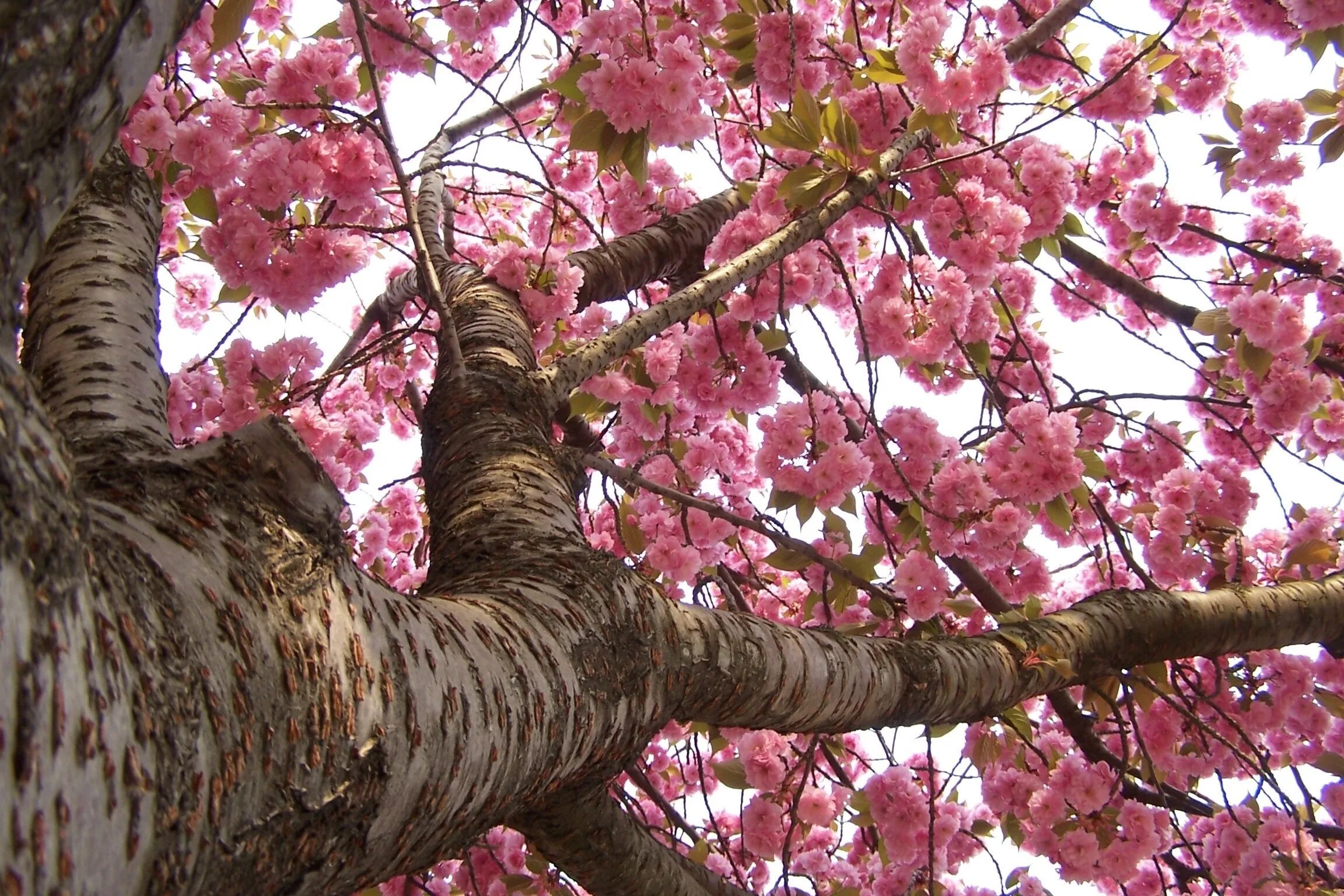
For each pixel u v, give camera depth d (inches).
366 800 27.3
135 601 22.0
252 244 51.5
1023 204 63.1
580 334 62.1
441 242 61.8
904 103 58.2
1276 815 63.0
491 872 65.7
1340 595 61.1
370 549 69.1
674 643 41.7
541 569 41.0
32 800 15.8
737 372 62.2
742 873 66.9
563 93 51.5
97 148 18.6
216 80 53.9
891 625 60.6
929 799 57.1
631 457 68.1
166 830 20.3
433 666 31.8
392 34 48.6
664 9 61.6
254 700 24.0
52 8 16.4
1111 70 68.5
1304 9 61.5
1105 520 60.7
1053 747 65.1
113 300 41.7
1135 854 57.1
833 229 61.0
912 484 59.1
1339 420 70.1
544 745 36.7
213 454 29.2
